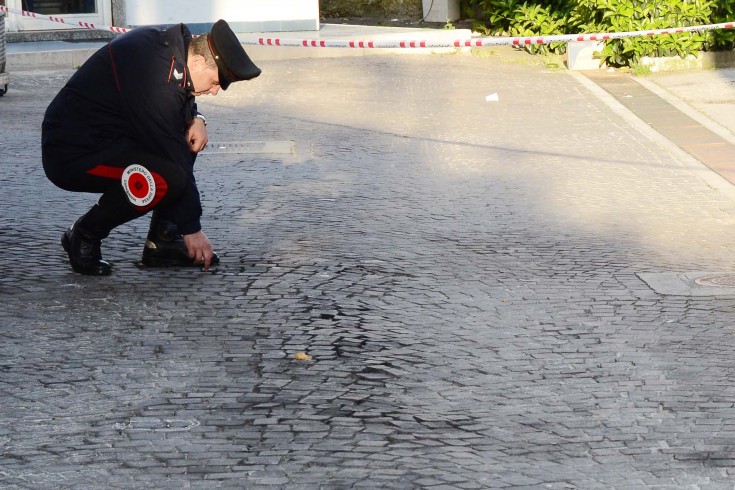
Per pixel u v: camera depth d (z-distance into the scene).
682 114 15.03
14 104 15.08
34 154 11.95
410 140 13.16
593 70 18.86
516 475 4.82
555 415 5.47
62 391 5.71
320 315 6.96
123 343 6.41
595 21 19.30
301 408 5.52
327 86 16.92
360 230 9.12
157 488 4.68
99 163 7.36
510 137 13.43
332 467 4.88
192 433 5.22
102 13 20.66
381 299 7.32
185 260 7.91
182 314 6.93
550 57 19.95
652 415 5.47
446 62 19.34
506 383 5.89
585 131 13.87
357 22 24.38
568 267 8.12
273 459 4.96
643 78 18.05
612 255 8.48
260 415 5.44
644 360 6.23
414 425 5.34
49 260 8.06
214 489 4.67
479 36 21.86
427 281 7.74
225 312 6.99
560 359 6.25
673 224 9.51
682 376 5.98
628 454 5.04
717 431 5.28
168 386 5.79
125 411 5.46
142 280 7.63
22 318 6.80
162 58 7.15
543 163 12.00
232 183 10.80
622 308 7.18
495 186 10.88
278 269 7.94
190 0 20.88
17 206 9.69
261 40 14.72
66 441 5.12
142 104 7.15
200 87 7.22
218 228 9.06
